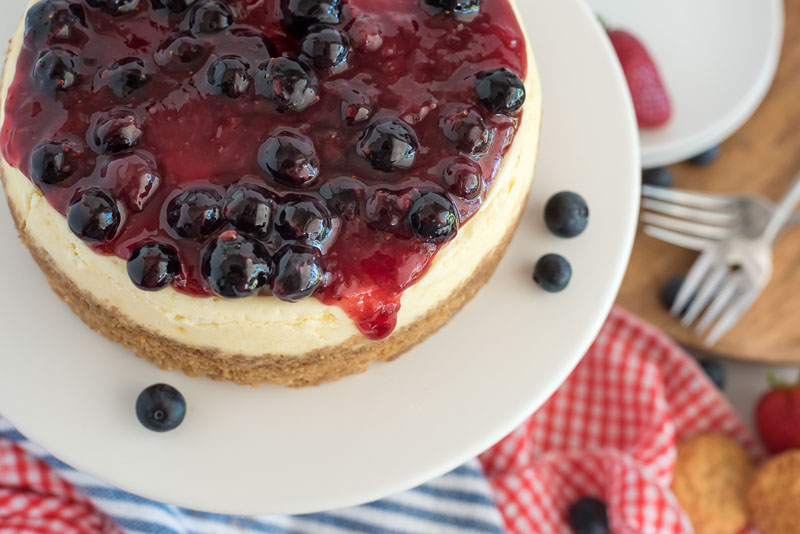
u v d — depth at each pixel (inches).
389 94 16.9
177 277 16.5
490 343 19.0
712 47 25.8
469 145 16.7
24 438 20.7
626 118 20.3
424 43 17.2
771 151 25.9
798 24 27.0
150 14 17.1
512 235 19.5
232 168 16.5
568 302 19.3
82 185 16.5
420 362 18.9
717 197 24.7
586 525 22.7
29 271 18.8
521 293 19.3
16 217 18.2
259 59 16.7
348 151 16.6
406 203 16.4
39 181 16.5
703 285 24.2
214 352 17.8
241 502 17.8
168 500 17.7
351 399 18.6
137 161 16.3
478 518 21.6
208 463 18.0
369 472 18.1
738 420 24.1
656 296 24.6
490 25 17.5
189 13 16.9
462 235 17.6
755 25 25.8
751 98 25.2
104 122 16.3
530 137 18.3
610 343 24.0
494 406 18.6
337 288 16.7
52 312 18.6
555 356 18.9
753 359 24.2
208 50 16.8
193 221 16.0
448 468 18.2
